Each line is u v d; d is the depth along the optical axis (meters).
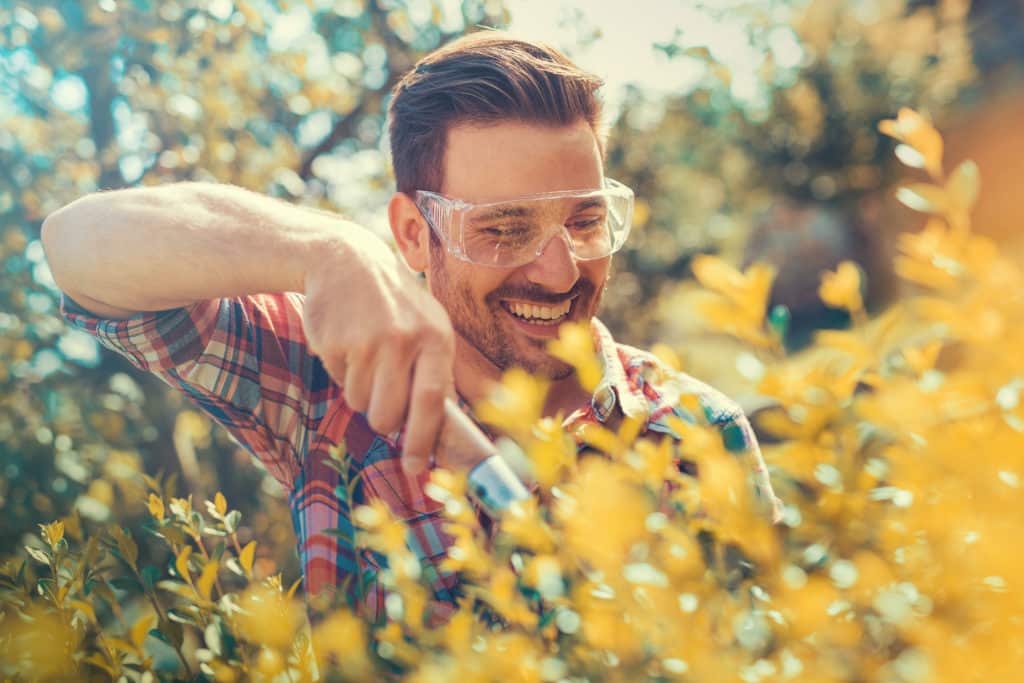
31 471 3.73
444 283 1.55
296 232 0.93
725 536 0.60
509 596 0.64
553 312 1.49
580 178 1.48
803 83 17.00
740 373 0.59
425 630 0.67
